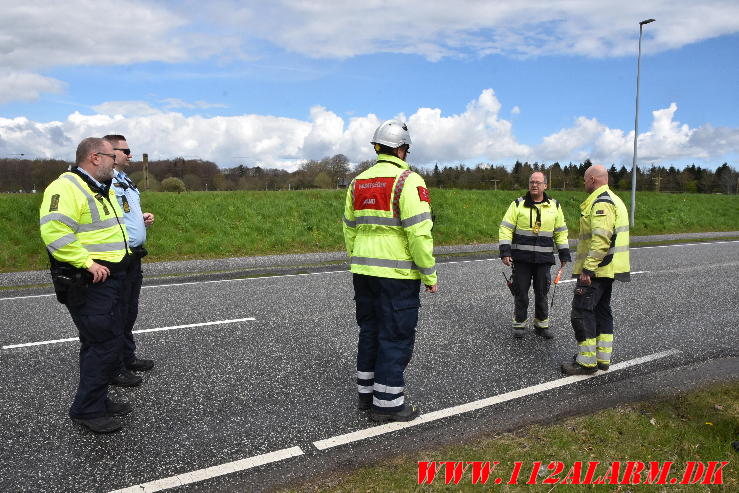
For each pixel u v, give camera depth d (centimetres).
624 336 576
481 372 469
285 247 1270
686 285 852
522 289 557
